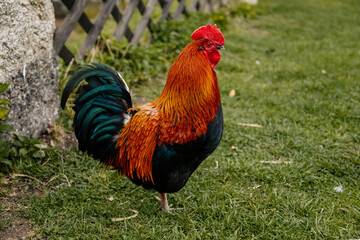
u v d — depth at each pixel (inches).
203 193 144.5
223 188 146.0
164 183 120.8
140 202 138.6
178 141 112.9
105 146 125.5
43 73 164.2
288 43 373.4
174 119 113.5
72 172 152.3
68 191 139.6
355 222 127.5
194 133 112.5
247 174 156.7
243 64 306.7
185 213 133.5
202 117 113.2
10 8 136.8
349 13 525.0
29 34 149.4
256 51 346.3
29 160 151.4
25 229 120.3
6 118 142.8
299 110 221.3
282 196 141.2
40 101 165.6
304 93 245.1
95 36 238.4
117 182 147.0
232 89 250.8
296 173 156.9
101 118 125.0
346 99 233.0
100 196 139.9
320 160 169.8
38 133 167.6
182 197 141.3
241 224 126.4
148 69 257.3
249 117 212.7
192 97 112.3
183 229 127.2
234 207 134.3
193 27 322.0
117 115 126.2
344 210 132.9
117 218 129.0
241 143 185.0
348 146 181.3
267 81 272.8
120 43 252.2
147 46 306.7
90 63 127.6
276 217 130.0
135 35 287.3
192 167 121.5
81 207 130.9
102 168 156.9
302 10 536.1
